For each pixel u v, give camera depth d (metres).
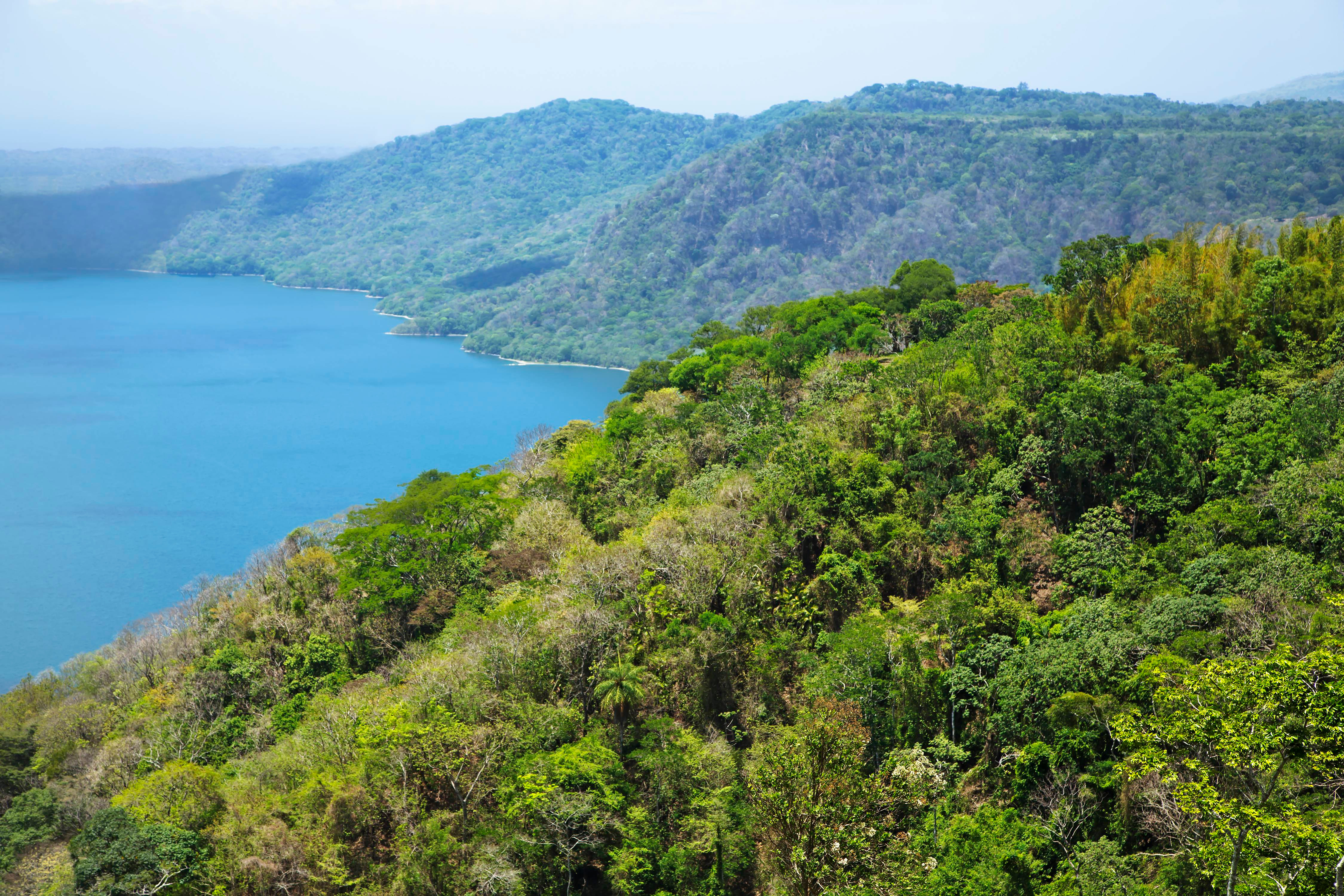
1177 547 78.56
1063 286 124.06
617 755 77.06
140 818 78.50
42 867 80.56
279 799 79.50
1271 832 43.16
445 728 78.94
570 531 121.06
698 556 92.62
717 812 72.06
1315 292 100.94
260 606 124.19
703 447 129.50
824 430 112.12
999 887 57.09
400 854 72.31
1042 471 94.25
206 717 110.44
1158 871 56.44
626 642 88.69
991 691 72.00
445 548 123.56
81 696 121.19
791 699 82.75
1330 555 70.75
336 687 109.88
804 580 94.38
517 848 71.69
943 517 92.38
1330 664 42.09
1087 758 63.59
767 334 191.38
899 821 66.19
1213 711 44.62
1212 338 102.94
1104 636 68.25
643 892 70.69
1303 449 81.38
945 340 130.38
